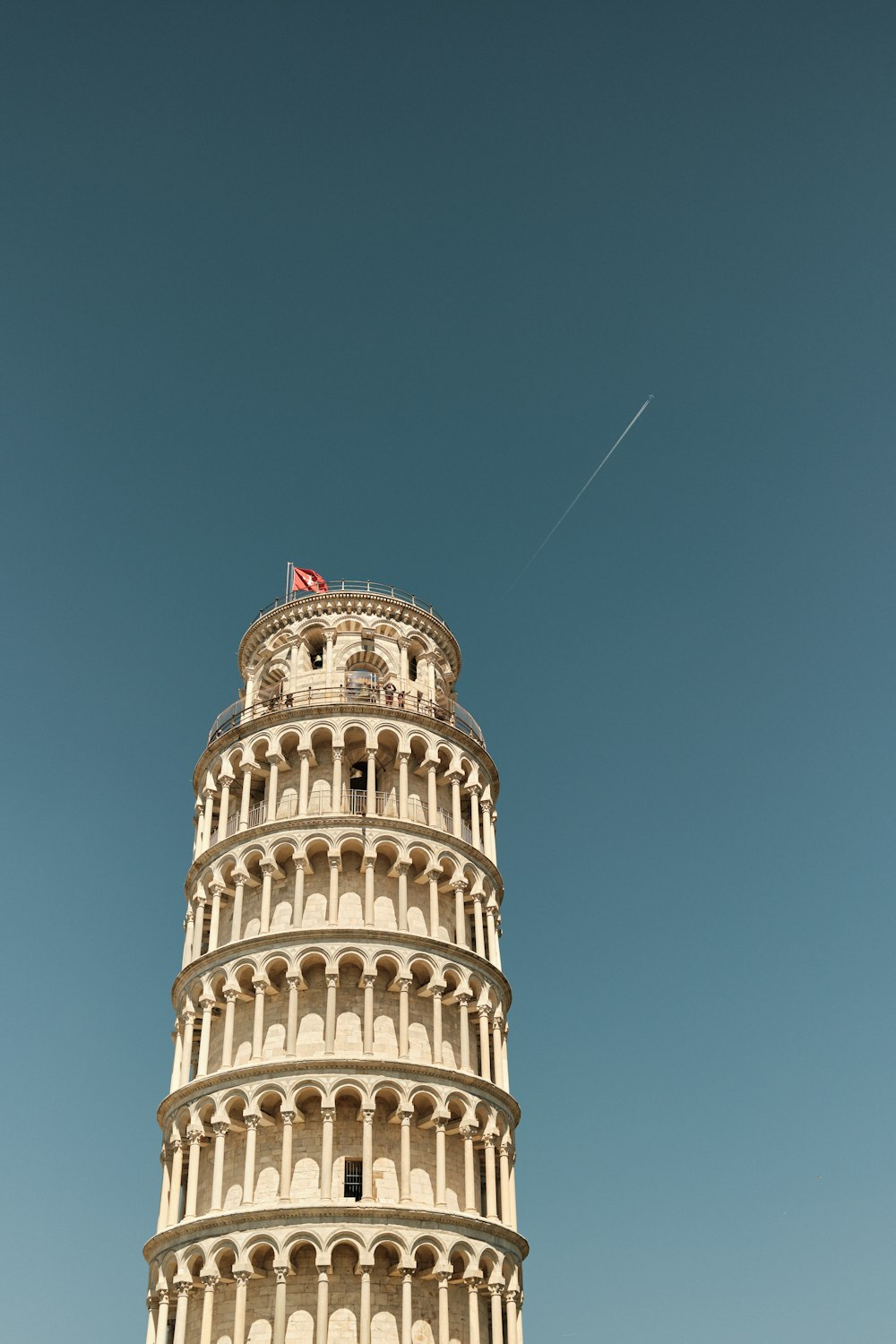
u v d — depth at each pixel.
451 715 73.62
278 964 60.47
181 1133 58.94
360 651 73.81
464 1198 56.50
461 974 62.16
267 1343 51.31
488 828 71.00
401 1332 51.34
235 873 64.44
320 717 68.25
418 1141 57.31
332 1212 52.75
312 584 79.75
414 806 67.75
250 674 77.25
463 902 65.75
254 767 68.06
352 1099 57.25
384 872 64.44
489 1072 61.91
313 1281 52.41
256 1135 56.22
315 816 64.12
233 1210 54.03
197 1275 54.12
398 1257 52.88
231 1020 59.91
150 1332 55.41
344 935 60.38
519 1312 57.69
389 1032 59.41
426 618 77.19
